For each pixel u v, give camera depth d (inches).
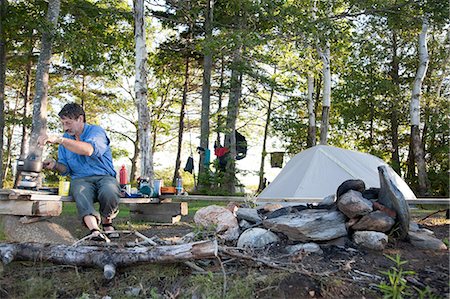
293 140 841.5
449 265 104.0
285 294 93.1
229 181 544.1
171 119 913.5
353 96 713.0
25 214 136.2
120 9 526.9
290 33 472.7
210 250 102.0
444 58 651.5
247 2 459.5
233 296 92.3
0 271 106.3
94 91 848.3
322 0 528.1
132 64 790.5
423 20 475.5
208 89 591.2
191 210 288.5
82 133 153.9
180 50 691.4
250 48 498.9
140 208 222.1
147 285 100.7
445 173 625.6
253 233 125.2
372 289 94.3
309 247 115.6
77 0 490.3
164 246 106.1
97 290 100.7
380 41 675.4
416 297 90.3
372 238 115.4
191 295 95.6
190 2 535.8
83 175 148.8
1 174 506.0
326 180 255.8
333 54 656.4
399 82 707.4
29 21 460.8
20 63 625.6
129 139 946.1
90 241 125.4
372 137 776.9
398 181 266.8
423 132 685.3
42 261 110.3
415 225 133.2
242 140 588.7
